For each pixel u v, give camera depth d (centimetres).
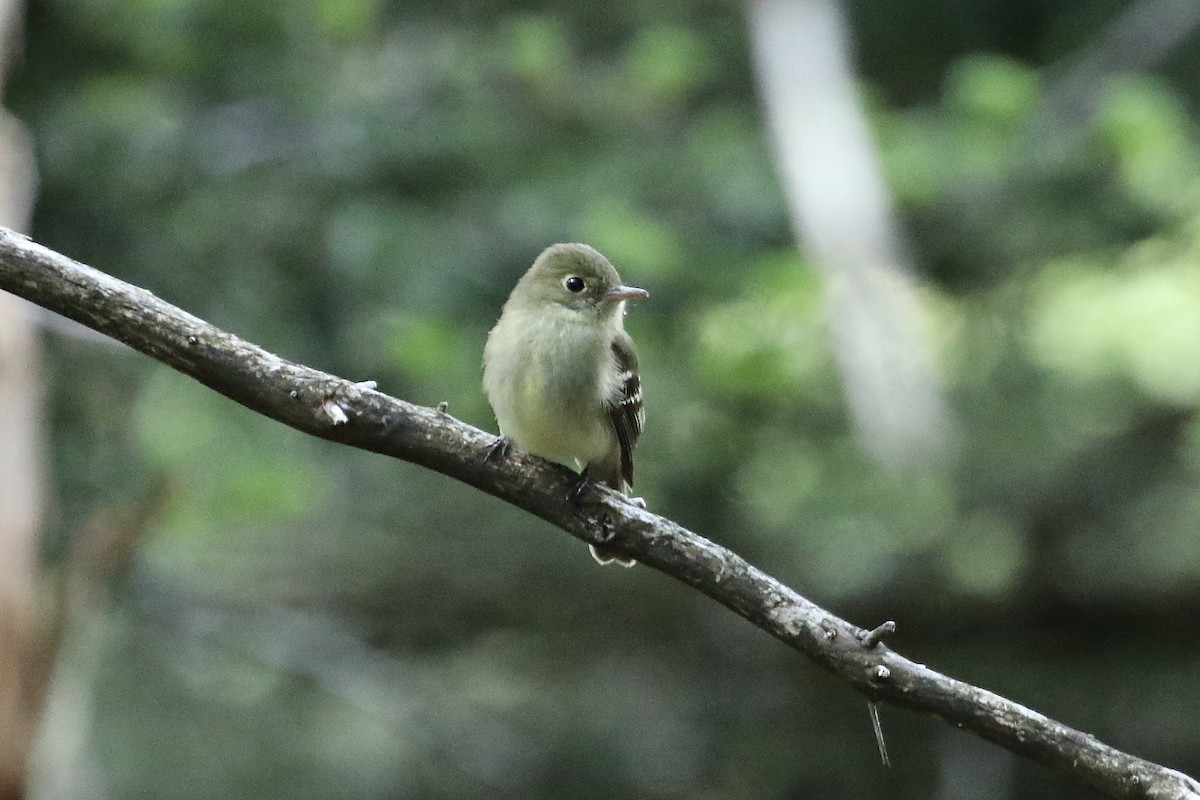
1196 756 1661
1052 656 1706
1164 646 1692
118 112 1328
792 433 1568
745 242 1526
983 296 1703
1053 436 1616
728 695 1753
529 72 1430
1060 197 1559
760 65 1647
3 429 792
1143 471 1647
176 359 545
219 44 1414
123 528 834
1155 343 1617
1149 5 1747
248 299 1363
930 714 533
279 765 1642
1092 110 1574
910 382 1544
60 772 1024
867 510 1507
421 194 1432
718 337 1497
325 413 551
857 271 1527
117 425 1362
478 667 1733
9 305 806
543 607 1706
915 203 1584
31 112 1345
